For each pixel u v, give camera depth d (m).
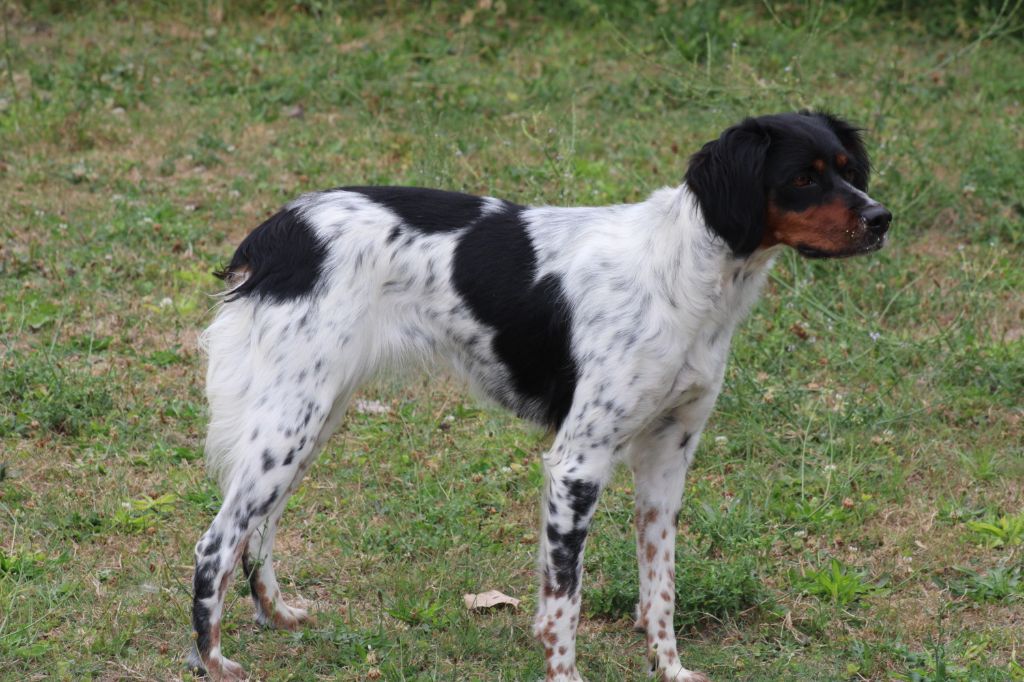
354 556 8.87
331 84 18.19
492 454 10.25
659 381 7.14
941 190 14.86
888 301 12.79
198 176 15.28
